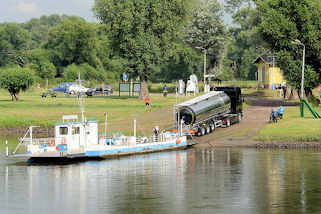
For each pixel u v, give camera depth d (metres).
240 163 107.00
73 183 89.81
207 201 77.19
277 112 154.38
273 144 130.38
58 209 74.19
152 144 122.44
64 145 110.38
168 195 80.88
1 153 121.25
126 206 74.88
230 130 145.88
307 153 119.25
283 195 80.56
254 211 71.81
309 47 179.38
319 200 77.25
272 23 181.12
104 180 92.06
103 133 138.50
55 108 187.38
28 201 78.50
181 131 130.12
